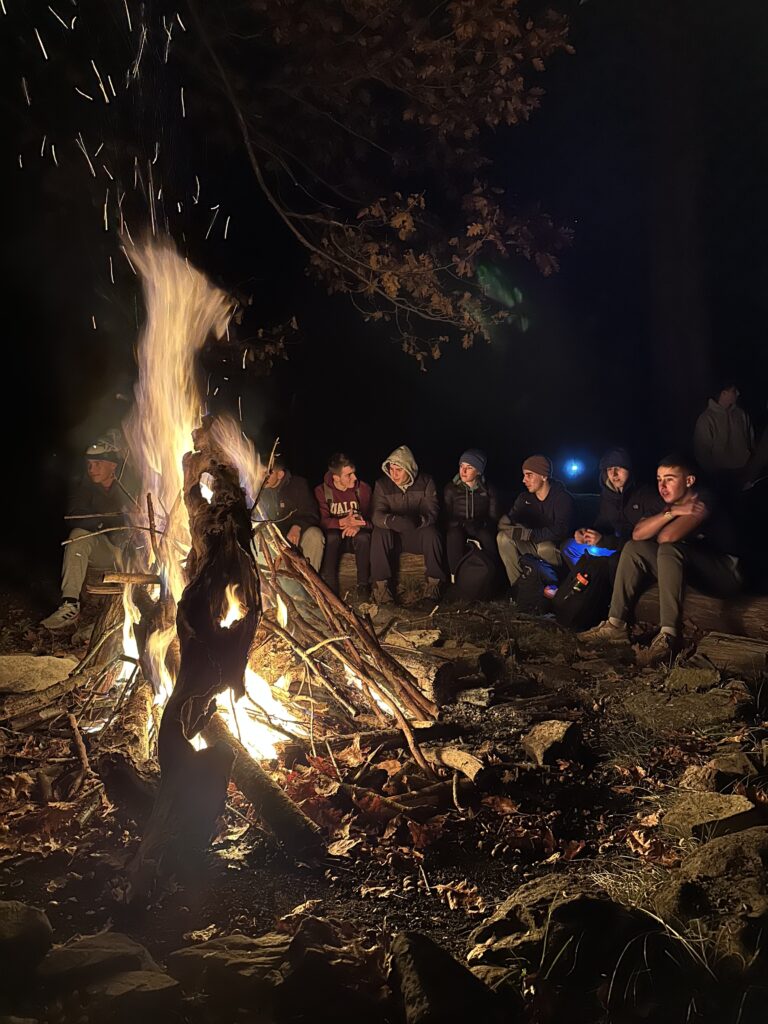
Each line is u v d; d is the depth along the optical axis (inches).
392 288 264.5
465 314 272.8
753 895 101.1
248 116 264.5
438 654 181.5
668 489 202.4
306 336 437.4
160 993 87.5
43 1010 88.0
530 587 232.8
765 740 145.5
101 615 161.3
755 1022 86.7
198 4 243.1
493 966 94.4
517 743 151.9
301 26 232.8
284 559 158.4
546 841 121.2
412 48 248.2
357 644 166.7
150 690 145.9
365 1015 88.4
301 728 153.3
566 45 244.1
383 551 246.1
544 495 242.1
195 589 123.1
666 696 168.9
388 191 284.8
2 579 272.5
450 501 250.5
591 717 164.7
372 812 126.6
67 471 377.1
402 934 93.0
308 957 91.2
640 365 490.3
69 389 390.9
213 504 131.9
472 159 270.7
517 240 263.1
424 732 152.2
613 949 94.7
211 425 139.5
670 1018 88.4
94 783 135.0
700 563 199.9
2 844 118.6
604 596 218.8
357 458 458.0
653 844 119.2
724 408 233.5
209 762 113.7
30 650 213.0
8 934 92.5
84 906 107.4
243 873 114.6
